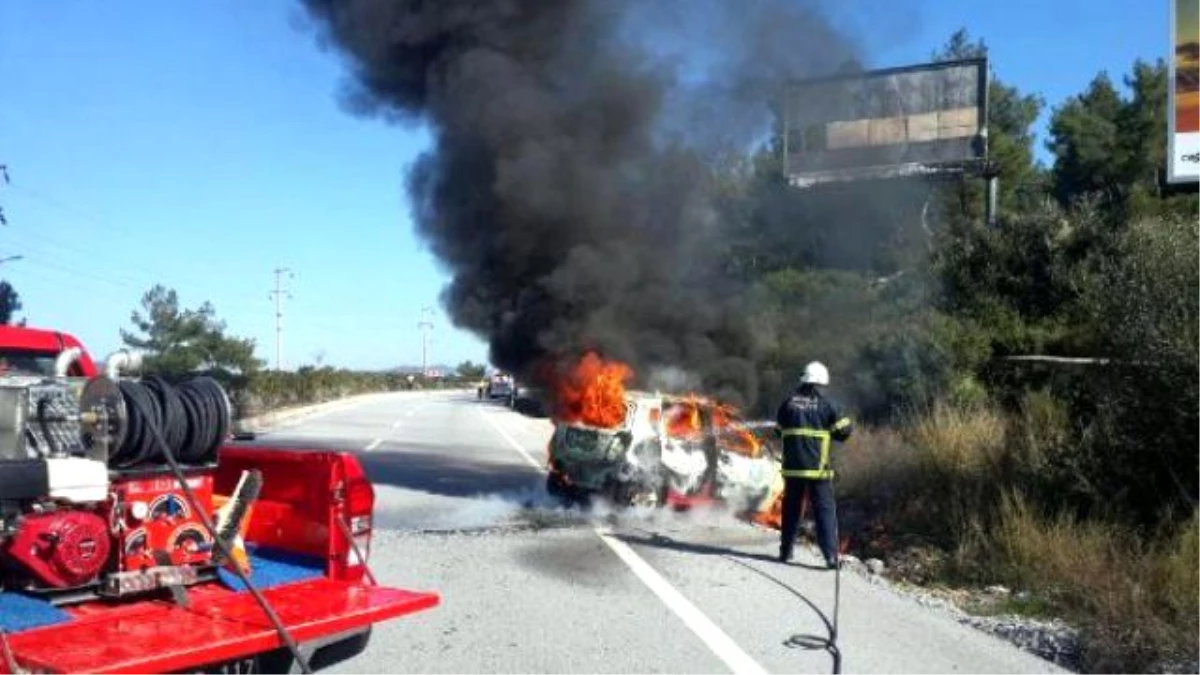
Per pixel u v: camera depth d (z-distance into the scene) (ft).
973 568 28.84
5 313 60.59
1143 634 21.34
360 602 15.87
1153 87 122.31
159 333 121.49
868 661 20.79
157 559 14.62
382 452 69.21
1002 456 34.86
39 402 14.71
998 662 20.83
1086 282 39.96
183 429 14.88
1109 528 27.55
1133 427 28.68
